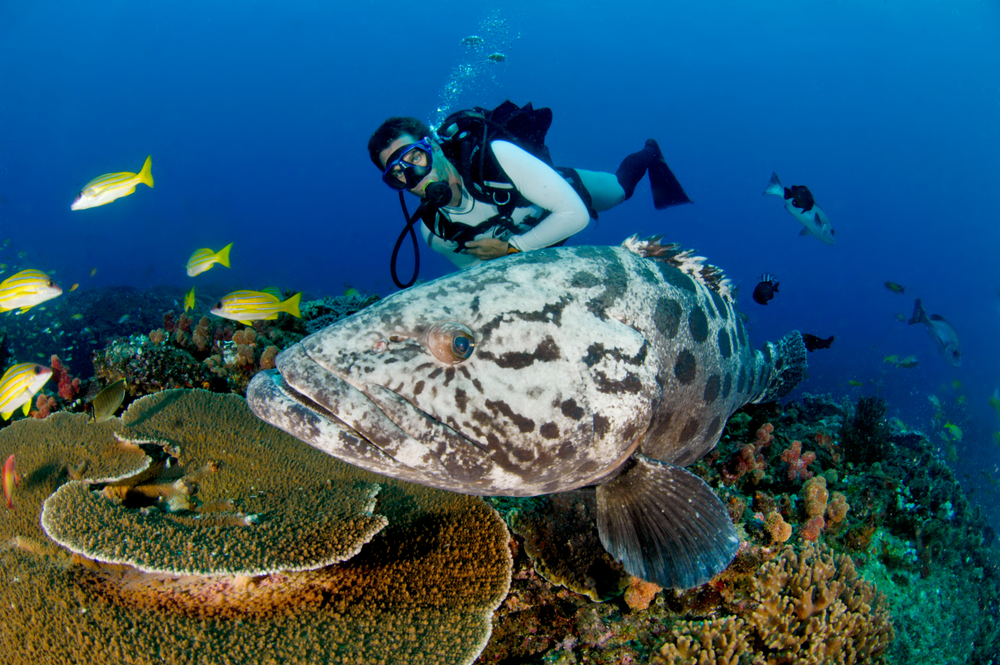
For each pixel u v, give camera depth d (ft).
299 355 6.56
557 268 8.00
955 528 17.81
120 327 34.01
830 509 13.00
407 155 11.15
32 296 13.28
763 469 13.92
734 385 11.91
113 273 132.87
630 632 8.71
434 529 8.75
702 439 11.26
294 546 7.13
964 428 49.16
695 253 10.49
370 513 7.89
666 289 9.40
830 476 14.65
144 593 7.04
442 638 7.28
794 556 10.00
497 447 6.79
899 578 14.10
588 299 7.89
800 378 16.33
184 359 13.24
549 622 8.71
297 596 7.36
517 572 8.98
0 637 6.47
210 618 6.90
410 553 8.32
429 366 6.60
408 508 9.02
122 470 8.61
